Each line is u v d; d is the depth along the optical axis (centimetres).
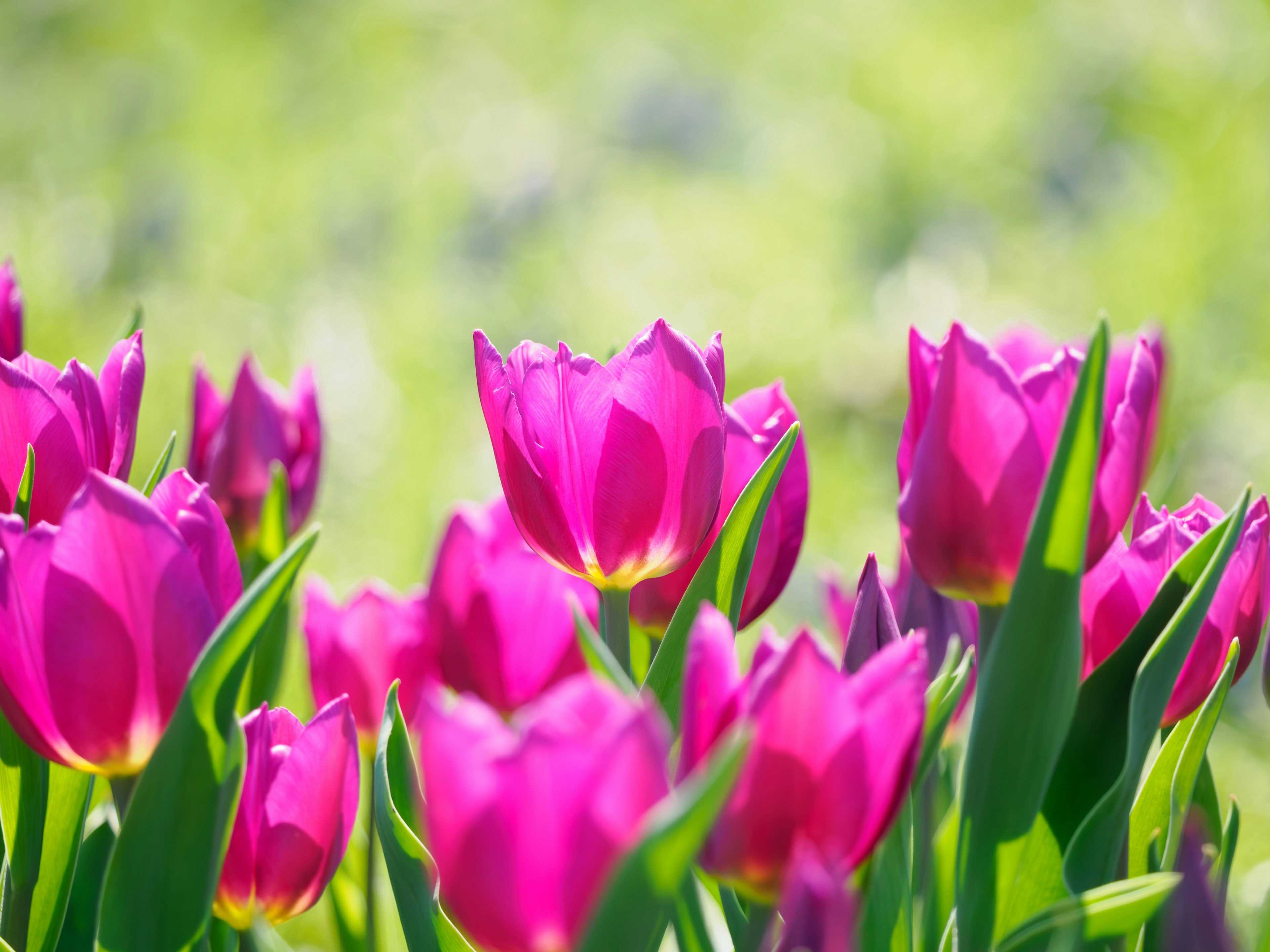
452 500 341
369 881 129
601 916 108
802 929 109
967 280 488
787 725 111
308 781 118
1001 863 117
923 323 470
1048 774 117
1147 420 118
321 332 397
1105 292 437
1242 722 232
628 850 108
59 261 411
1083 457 115
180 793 114
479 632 128
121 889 114
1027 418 117
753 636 278
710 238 486
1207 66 447
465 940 118
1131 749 117
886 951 119
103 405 120
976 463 117
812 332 460
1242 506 117
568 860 109
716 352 120
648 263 472
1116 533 118
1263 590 121
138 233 459
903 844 120
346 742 118
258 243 457
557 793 109
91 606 113
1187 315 392
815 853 111
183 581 114
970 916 117
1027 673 116
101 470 120
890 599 128
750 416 125
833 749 111
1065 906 114
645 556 119
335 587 309
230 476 131
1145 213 450
